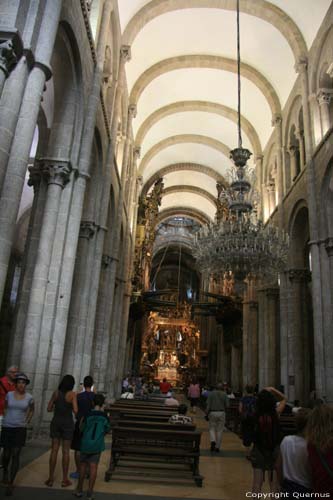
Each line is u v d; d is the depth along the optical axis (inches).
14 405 215.2
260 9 716.7
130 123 844.0
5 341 781.9
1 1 262.7
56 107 417.1
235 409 558.9
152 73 868.0
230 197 504.1
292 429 346.0
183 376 1637.6
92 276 525.3
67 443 238.2
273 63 819.4
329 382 516.7
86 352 494.9
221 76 934.4
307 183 619.5
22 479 239.6
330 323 535.5
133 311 1142.3
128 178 926.4
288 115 800.3
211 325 1648.6
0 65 249.4
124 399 610.5
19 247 857.5
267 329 829.2
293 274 705.6
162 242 1957.4
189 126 1151.6
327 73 627.5
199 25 789.2
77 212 402.0
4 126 246.7
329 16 629.9
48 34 283.0
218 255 461.4
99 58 488.7
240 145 510.0
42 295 355.9
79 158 420.5
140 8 705.6
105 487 241.4
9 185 249.4
